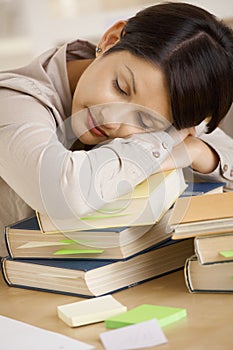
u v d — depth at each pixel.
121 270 1.13
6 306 1.10
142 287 1.14
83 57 1.51
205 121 1.44
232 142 1.62
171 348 0.89
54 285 1.15
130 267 1.14
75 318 0.98
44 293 1.16
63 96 1.42
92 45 1.52
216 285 1.09
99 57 1.26
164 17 1.23
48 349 0.90
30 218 1.28
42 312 1.06
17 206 1.45
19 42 2.96
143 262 1.16
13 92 1.28
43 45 2.95
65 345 0.91
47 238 1.18
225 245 1.07
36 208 1.17
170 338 0.92
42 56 1.43
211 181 1.51
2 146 1.21
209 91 1.25
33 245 1.18
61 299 1.12
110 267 1.11
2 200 1.44
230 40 1.29
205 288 1.09
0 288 1.21
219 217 1.08
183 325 0.96
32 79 1.36
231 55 1.28
